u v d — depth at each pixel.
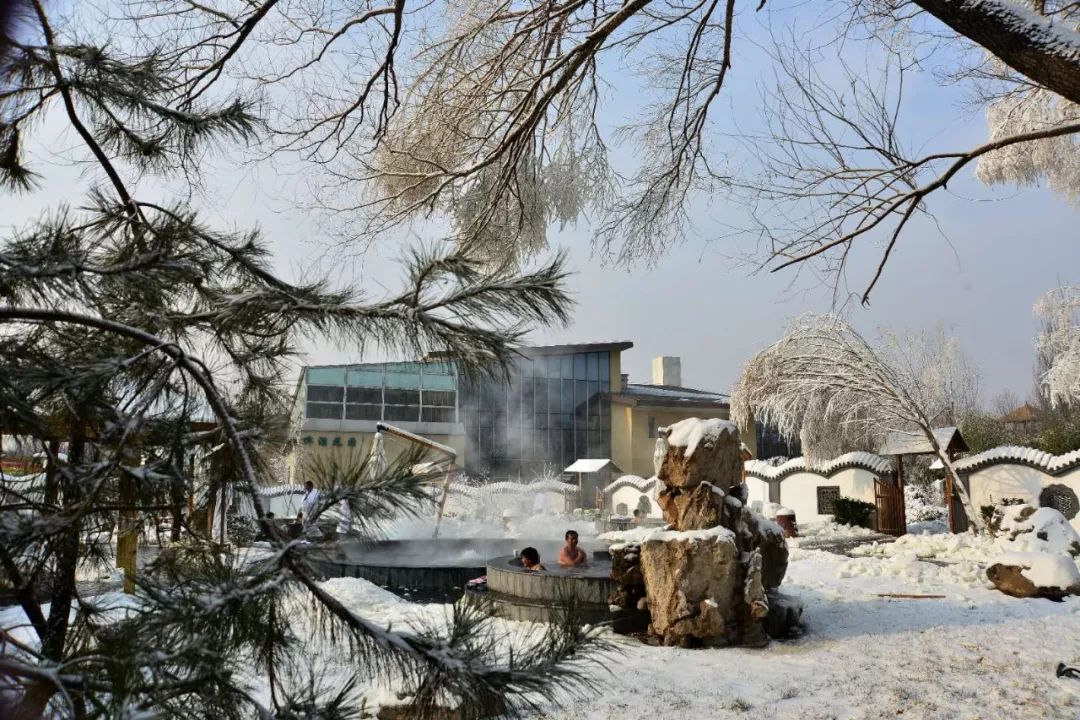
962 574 13.52
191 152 3.60
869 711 6.24
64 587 2.47
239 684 2.27
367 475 2.48
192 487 2.63
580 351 48.00
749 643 8.58
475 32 8.64
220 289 2.97
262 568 2.26
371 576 13.15
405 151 8.77
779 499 29.48
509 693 2.46
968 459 24.19
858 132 7.72
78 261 2.45
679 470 9.23
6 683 1.95
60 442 2.56
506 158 9.26
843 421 26.59
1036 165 11.03
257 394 2.95
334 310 2.65
